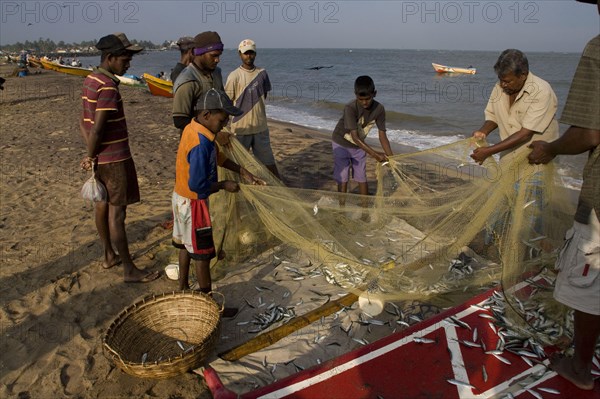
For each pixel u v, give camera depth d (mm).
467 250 5258
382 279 4445
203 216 3982
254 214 5262
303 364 3668
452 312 3828
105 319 4289
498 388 3143
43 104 20062
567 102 2768
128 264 4840
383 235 5469
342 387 3148
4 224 6453
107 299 4586
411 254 4895
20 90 26234
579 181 5652
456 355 3400
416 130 15133
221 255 5012
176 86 4859
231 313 4270
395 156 5980
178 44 5734
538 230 4379
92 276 4992
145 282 4883
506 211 4340
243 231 5316
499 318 3723
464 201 4762
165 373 3279
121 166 4535
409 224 5547
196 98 4918
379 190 6266
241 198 5117
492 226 4625
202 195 3885
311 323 4090
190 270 4961
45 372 3637
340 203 5469
